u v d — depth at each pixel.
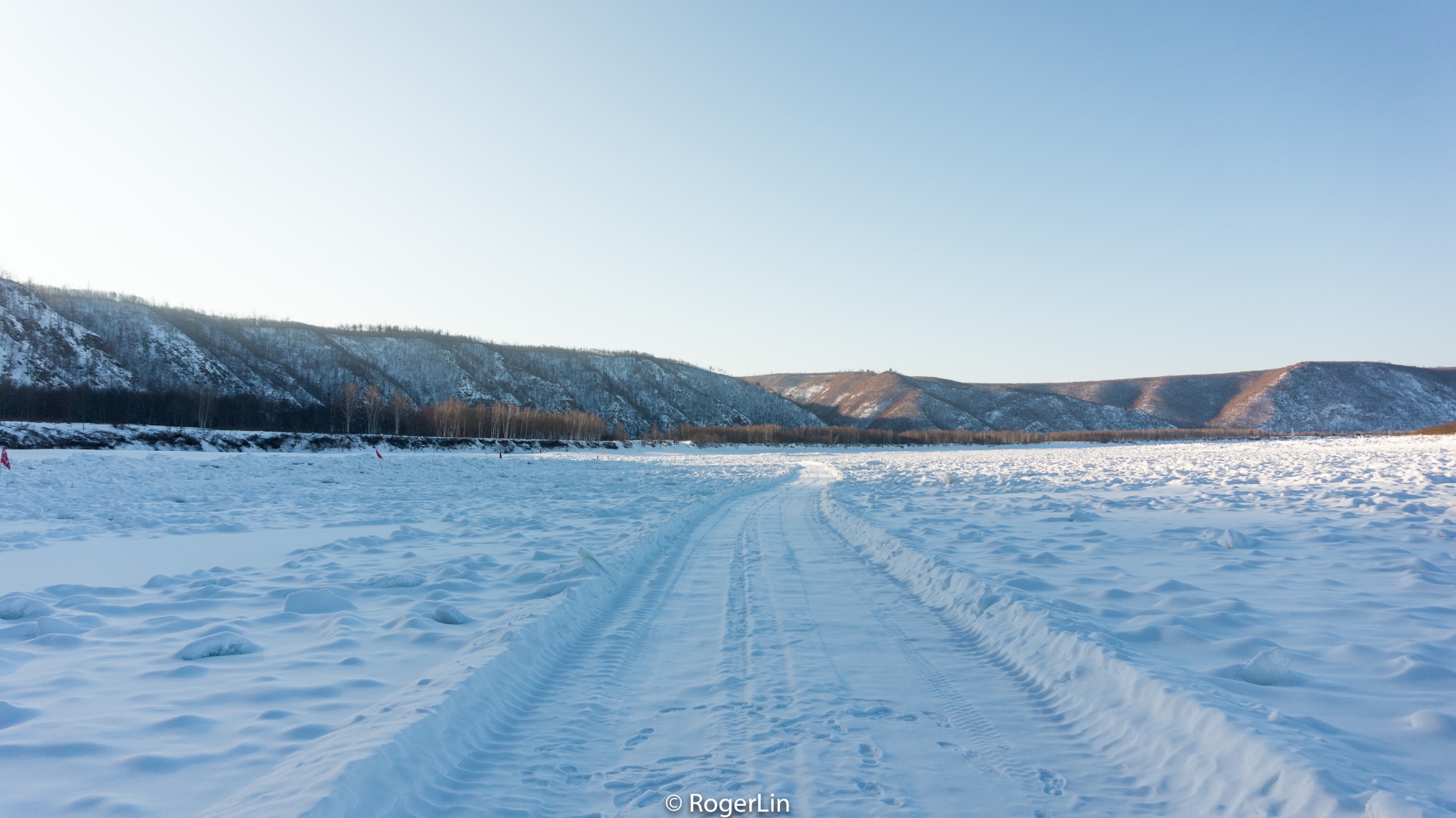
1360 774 3.31
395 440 65.50
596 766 3.92
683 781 3.72
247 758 3.87
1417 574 8.30
